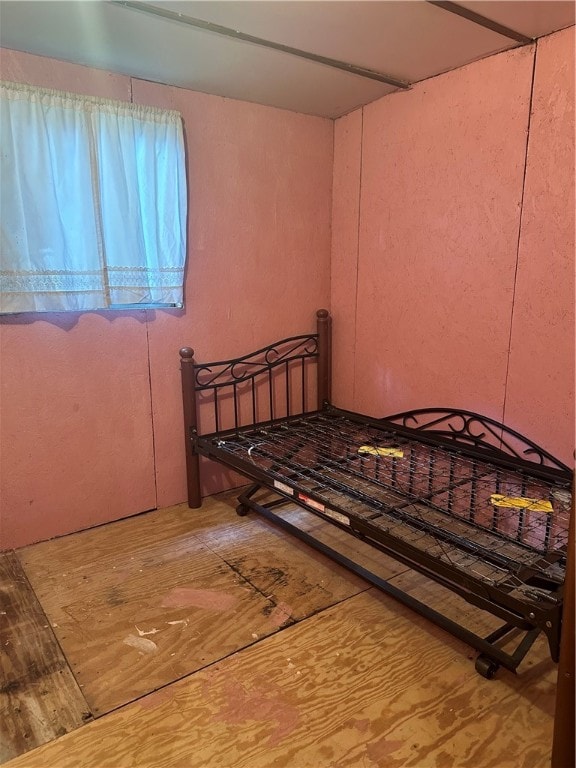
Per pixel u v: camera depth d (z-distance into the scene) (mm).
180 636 1849
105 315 2469
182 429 2807
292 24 1875
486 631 1854
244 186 2754
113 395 2557
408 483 2373
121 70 2293
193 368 2680
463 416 2467
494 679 1655
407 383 2736
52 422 2416
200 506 2850
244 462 2350
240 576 2207
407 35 1958
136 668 1702
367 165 2791
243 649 1786
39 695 1598
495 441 2348
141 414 2658
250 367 2961
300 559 2340
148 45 2049
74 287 2328
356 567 2121
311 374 3219
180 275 2588
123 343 2541
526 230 2100
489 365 2320
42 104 2129
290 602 2035
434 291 2521
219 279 2770
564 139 1936
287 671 1689
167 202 2482
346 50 2096
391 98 2590
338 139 2961
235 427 2936
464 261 2363
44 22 1861
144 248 2494
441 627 1795
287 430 2826
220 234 2727
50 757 1399
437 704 1558
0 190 2088
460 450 2338
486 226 2248
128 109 2326
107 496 2633
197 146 2574
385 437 2633
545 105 1978
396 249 2691
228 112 2633
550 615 1303
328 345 3154
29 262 2193
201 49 2080
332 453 2580
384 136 2662
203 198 2639
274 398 3094
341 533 2562
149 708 1550
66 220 2277
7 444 2324
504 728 1476
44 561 2318
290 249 2979
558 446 2107
